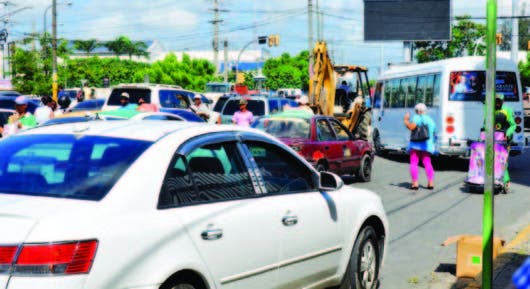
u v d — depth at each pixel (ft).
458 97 65.26
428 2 165.68
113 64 283.18
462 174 61.46
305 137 46.44
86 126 16.37
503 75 66.28
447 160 76.48
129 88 67.31
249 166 17.17
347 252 20.07
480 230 34.14
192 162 15.49
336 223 19.48
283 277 17.39
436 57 214.48
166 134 15.65
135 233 13.26
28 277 12.06
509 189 50.72
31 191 14.06
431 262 27.40
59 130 16.39
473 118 65.10
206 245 14.73
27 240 12.19
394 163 73.05
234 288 15.66
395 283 24.16
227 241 15.33
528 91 151.74
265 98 72.54
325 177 19.15
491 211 16.87
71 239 12.37
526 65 258.98
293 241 17.62
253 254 16.16
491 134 16.83
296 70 335.06
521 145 67.10
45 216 12.64
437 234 33.17
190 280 14.64
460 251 24.52
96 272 12.49
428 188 50.57
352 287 20.36
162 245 13.71
